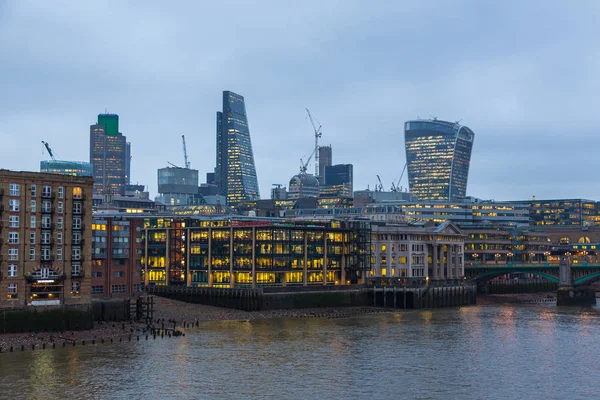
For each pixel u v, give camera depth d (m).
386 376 133.88
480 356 153.38
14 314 170.62
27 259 173.50
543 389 125.50
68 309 178.25
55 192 178.00
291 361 146.25
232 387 124.62
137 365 140.25
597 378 133.50
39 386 123.25
